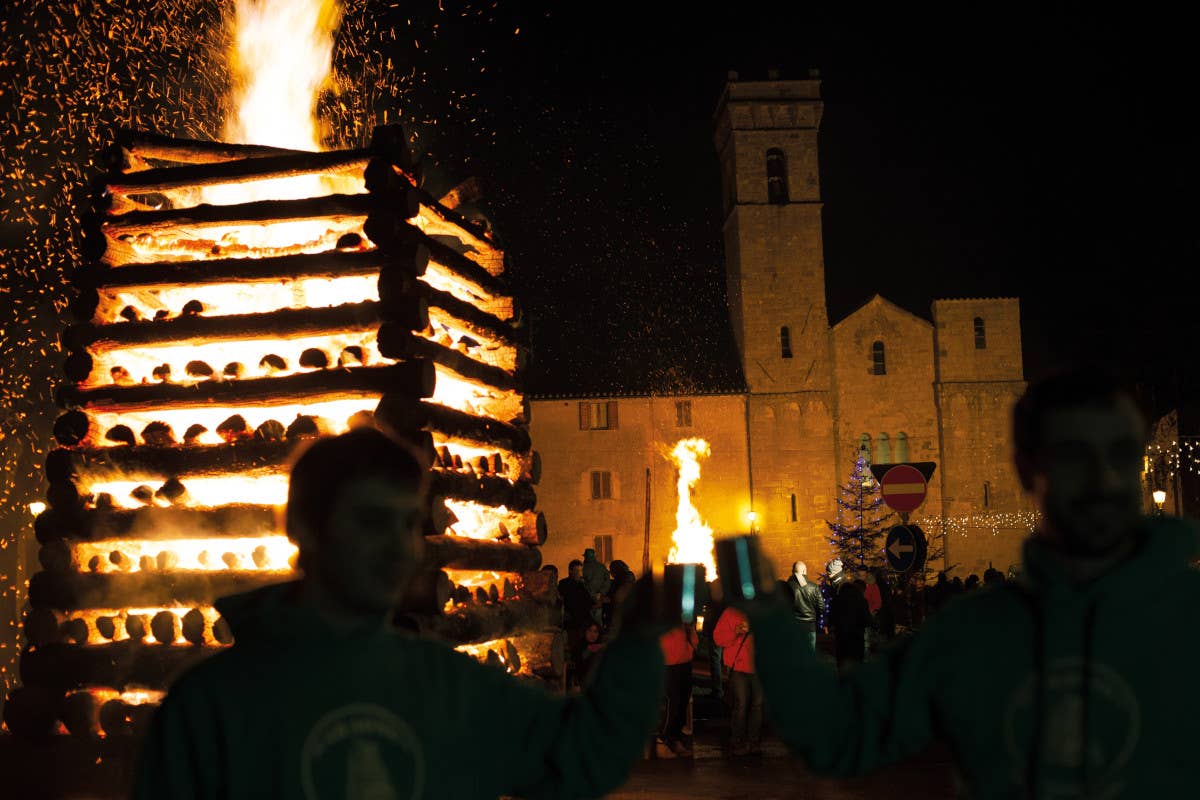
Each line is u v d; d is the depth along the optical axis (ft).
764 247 190.60
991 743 8.32
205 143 22.22
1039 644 8.30
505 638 23.17
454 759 8.36
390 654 8.42
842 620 51.16
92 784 19.11
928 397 188.75
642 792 34.45
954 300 189.78
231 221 21.13
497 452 24.32
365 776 7.97
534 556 25.16
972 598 8.86
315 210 20.90
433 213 22.43
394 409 19.71
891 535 50.98
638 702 8.62
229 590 19.84
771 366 187.01
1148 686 7.97
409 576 8.45
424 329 20.57
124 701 20.04
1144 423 8.43
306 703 8.02
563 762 8.60
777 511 183.93
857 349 189.57
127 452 20.67
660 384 184.75
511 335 25.26
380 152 21.20
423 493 8.64
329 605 8.33
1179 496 150.92
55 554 20.51
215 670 8.16
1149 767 7.89
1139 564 8.12
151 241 22.21
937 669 8.67
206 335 20.77
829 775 8.96
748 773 38.58
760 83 196.24
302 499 8.33
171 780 7.98
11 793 18.84
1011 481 186.60
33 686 20.03
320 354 20.52
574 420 182.29
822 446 185.78
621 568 54.95
